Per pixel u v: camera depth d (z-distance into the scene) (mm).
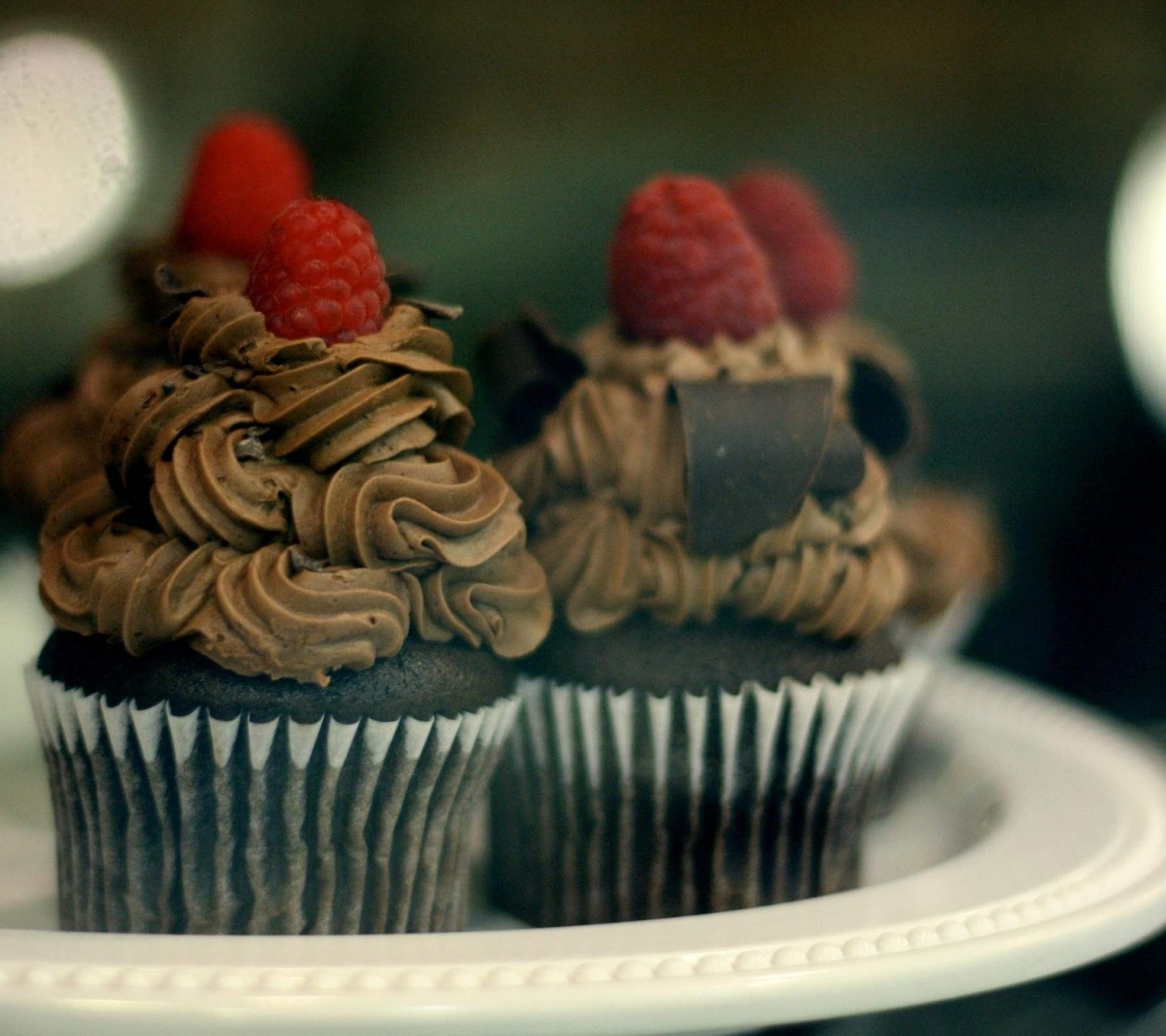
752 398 518
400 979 458
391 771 497
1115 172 969
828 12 1007
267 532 494
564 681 524
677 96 1009
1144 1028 527
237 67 949
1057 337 956
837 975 468
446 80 987
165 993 450
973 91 991
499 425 551
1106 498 939
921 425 558
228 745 489
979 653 907
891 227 987
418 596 497
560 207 952
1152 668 874
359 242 506
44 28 878
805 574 525
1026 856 521
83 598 494
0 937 463
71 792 502
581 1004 457
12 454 601
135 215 827
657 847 527
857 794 543
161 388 498
